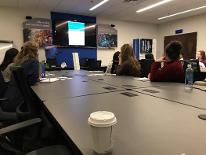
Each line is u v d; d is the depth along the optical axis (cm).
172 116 100
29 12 616
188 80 221
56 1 534
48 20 643
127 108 116
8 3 550
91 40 727
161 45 880
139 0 527
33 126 113
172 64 235
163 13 680
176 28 805
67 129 82
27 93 129
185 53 771
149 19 781
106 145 60
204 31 700
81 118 98
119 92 172
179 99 140
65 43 678
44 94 162
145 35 858
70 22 679
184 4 568
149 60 400
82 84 224
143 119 95
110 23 763
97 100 139
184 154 59
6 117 150
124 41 802
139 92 171
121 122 90
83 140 71
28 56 219
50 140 123
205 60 534
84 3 557
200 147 64
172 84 219
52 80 257
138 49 792
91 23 721
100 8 610
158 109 114
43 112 134
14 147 115
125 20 795
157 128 82
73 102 133
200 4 568
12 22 598
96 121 59
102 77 303
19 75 124
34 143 122
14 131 106
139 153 60
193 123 89
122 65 332
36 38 625
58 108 117
